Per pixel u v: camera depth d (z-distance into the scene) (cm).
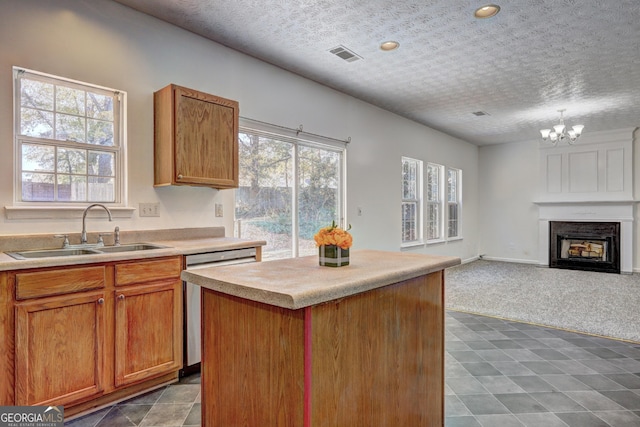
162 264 228
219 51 323
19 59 220
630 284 541
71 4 240
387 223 532
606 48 329
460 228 746
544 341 318
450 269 668
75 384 192
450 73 391
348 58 353
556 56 346
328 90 434
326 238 161
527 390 234
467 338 327
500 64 367
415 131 598
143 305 219
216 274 145
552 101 487
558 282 555
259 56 349
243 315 138
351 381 133
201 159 278
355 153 476
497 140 750
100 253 212
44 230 230
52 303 184
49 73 231
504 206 777
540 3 257
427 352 177
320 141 424
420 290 172
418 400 170
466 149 762
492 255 795
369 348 142
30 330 178
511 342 317
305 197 412
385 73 392
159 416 200
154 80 281
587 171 679
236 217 342
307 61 361
